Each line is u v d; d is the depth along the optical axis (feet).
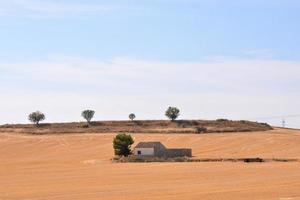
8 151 639.76
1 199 223.10
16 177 348.79
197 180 295.07
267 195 211.61
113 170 393.70
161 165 429.38
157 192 233.96
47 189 263.08
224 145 621.72
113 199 212.23
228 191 229.04
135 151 531.91
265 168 373.61
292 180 276.41
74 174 364.99
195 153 568.82
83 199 216.33
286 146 604.08
